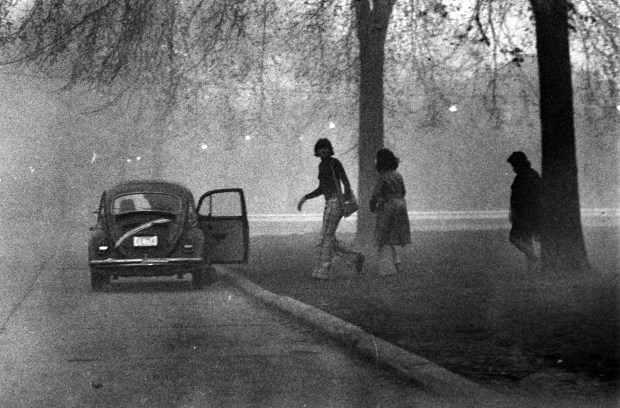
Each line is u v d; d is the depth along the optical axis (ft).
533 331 43.47
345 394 33.63
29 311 62.23
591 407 29.48
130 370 39.04
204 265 77.66
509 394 31.42
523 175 74.13
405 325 47.34
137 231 77.00
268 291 67.51
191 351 43.96
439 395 32.37
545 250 70.18
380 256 75.41
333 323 48.37
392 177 74.90
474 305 54.13
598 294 56.18
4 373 38.63
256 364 40.22
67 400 33.17
